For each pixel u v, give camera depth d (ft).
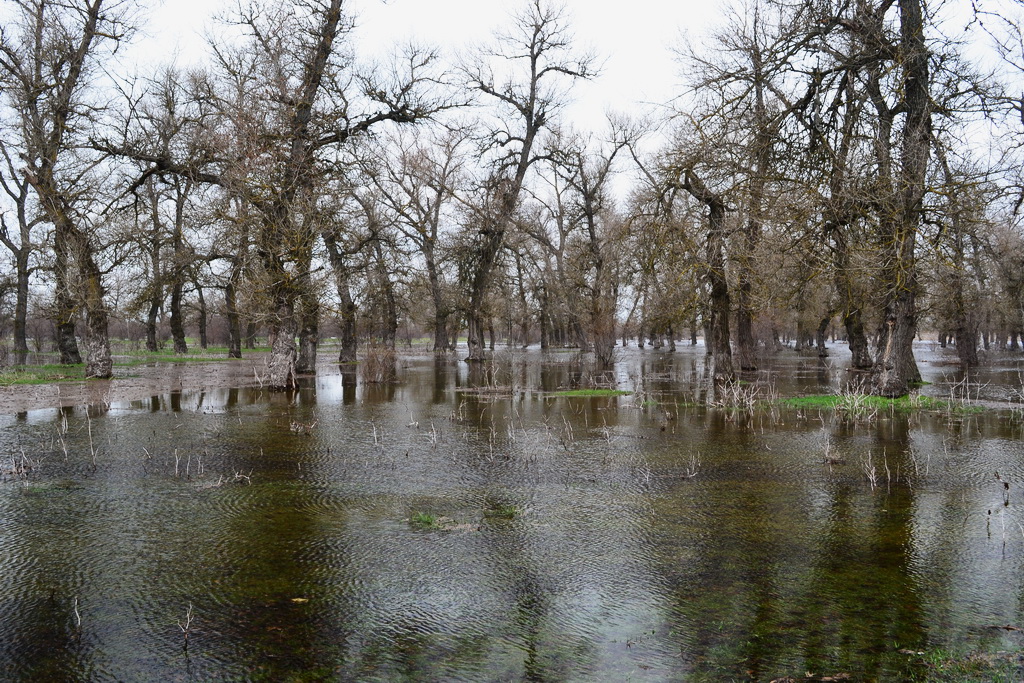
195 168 68.54
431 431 45.78
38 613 17.62
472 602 18.38
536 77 112.27
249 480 31.78
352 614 17.62
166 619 17.28
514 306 176.96
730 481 31.81
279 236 66.23
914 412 53.57
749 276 64.85
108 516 25.99
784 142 53.16
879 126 53.26
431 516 26.07
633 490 30.17
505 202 113.60
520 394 69.51
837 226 51.08
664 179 75.56
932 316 117.60
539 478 32.42
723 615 17.47
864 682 14.03
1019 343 247.29
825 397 62.18
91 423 48.34
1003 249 75.51
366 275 102.32
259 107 66.95
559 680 14.32
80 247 76.89
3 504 27.55
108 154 72.64
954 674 14.30
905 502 27.96
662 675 14.51
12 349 123.13
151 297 82.23
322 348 210.18
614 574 20.31
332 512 26.68
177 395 67.05
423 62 76.54
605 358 103.96
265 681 14.32
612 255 112.37
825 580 19.72
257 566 20.92
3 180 106.52
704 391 72.02
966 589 18.92
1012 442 40.98
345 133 73.51
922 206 48.29
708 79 58.75
